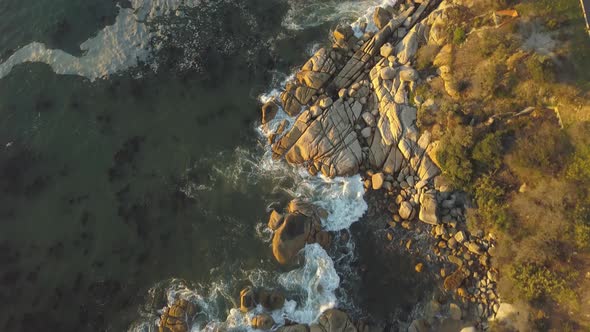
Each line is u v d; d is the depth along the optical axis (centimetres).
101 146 3906
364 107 3681
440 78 3531
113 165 3834
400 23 3878
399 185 3462
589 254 2878
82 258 3522
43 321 3344
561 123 3066
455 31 3512
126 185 3759
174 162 3816
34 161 3869
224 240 3516
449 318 3077
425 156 3434
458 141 3238
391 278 3269
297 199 3538
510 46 3244
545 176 3039
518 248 3011
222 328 3195
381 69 3697
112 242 3562
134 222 3625
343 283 3291
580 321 2800
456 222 3284
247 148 3819
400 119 3541
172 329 3206
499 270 3091
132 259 3503
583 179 2925
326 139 3606
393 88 3650
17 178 3806
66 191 3756
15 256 3541
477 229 3219
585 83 3036
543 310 2884
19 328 3328
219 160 3797
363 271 3312
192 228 3578
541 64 3053
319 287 3266
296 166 3688
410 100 3597
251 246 3469
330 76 3872
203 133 3909
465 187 3278
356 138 3594
